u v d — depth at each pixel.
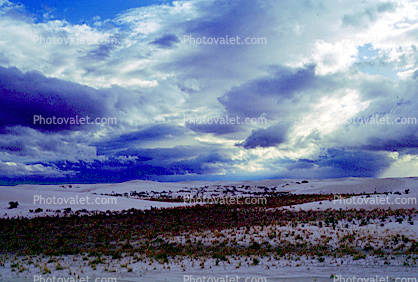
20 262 20.66
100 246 26.02
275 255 21.16
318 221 34.00
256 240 26.36
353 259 19.66
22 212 41.12
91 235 30.53
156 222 37.69
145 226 35.12
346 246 22.83
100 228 33.59
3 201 46.53
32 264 20.06
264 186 129.38
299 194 85.44
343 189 89.88
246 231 29.97
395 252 20.95
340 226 30.33
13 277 16.39
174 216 42.09
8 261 21.16
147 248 24.83
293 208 46.22
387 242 23.27
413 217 33.22
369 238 24.67
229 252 22.81
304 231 28.36
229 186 130.12
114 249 25.03
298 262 19.42
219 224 36.12
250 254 22.08
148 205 55.44
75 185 126.75
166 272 17.61
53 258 21.89
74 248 25.36
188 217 41.44
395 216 33.69
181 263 19.94
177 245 25.91
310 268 17.88
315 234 27.22
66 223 35.47
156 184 135.62
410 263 18.45
